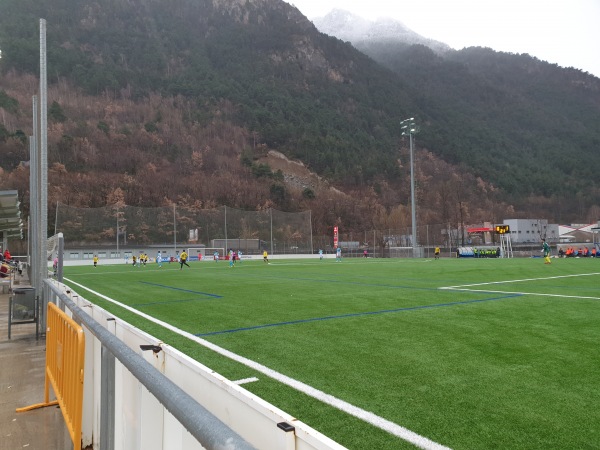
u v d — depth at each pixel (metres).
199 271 26.62
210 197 86.12
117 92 154.38
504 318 7.78
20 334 8.12
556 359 5.03
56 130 99.94
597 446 2.89
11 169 79.06
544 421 3.29
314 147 156.25
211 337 6.65
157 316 8.86
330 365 4.93
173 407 1.44
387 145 178.62
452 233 57.06
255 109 182.00
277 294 12.49
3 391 4.84
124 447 2.42
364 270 24.31
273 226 54.78
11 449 3.42
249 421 1.70
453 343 5.90
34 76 134.38
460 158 158.12
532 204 126.56
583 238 70.62
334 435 3.11
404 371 4.64
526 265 26.52
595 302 9.77
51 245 26.64
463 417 3.39
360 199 108.06
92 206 71.56
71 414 3.22
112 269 31.45
